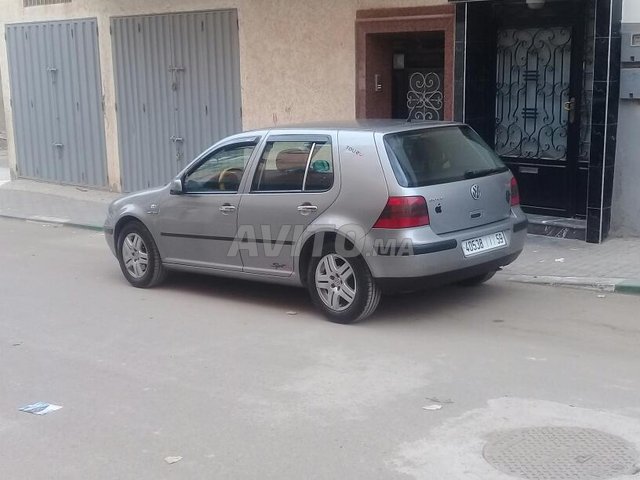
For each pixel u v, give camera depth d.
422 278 7.16
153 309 8.51
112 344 7.40
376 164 7.23
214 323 7.93
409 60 12.30
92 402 6.05
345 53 12.30
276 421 5.57
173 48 14.83
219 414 5.73
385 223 7.13
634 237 10.20
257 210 8.03
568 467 4.74
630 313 7.68
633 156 9.98
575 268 9.07
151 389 6.26
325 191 7.53
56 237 12.93
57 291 9.41
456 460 4.88
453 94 11.23
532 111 11.24
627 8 9.69
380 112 12.36
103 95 16.36
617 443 5.03
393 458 4.94
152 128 15.57
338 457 4.99
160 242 9.04
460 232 7.41
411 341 7.10
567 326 7.36
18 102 18.36
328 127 7.77
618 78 9.82
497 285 8.78
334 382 6.24
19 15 17.80
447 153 7.62
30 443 5.39
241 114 13.95
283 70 13.15
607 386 5.95
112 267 10.61
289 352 6.97
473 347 6.89
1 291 9.48
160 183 15.68
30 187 17.80
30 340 7.59
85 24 16.39
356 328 7.53
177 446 5.25
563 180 11.02
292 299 8.67
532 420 5.39
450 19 11.10
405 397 5.88
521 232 8.03
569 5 10.61
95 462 5.08
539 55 11.06
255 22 13.40
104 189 16.84
